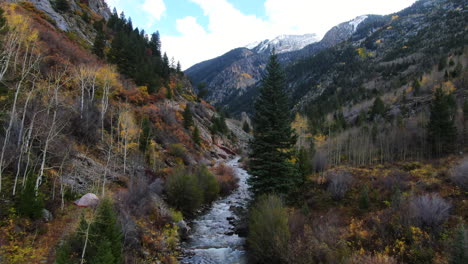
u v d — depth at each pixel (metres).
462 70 78.12
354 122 80.38
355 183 23.98
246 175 44.97
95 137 26.27
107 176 21.59
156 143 36.72
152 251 13.80
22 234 11.11
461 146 38.94
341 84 152.88
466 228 12.17
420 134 44.47
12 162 15.09
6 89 18.80
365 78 146.50
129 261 11.62
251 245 14.72
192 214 23.11
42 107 18.78
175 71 100.44
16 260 9.87
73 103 26.59
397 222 14.18
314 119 85.75
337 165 40.22
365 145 44.88
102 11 90.06
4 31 21.36
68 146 19.38
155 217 17.39
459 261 9.99
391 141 46.09
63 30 51.22
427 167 30.75
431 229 13.14
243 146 85.00
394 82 109.12
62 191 14.49
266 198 17.38
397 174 25.98
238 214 23.39
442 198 16.86
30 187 12.23
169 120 49.19
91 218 9.80
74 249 9.54
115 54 52.56
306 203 20.33
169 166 33.69
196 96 96.19
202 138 61.03
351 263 11.22
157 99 54.84
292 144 22.23
